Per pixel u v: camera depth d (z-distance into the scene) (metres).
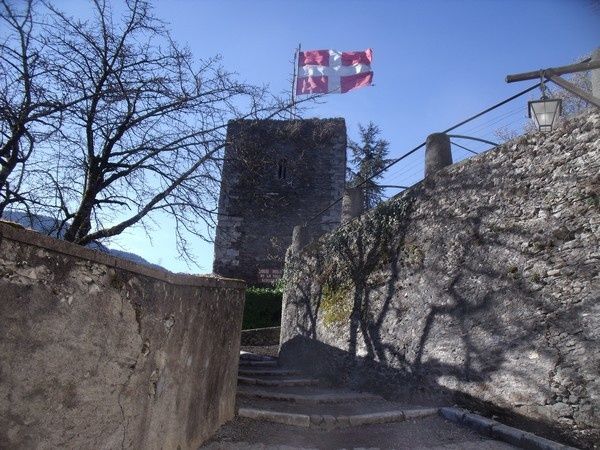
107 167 6.68
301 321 11.62
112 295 3.02
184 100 6.73
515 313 5.80
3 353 2.13
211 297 5.01
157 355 3.67
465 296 6.62
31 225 6.14
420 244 7.78
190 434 4.41
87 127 6.33
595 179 5.29
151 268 3.51
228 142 7.43
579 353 4.98
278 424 5.68
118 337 3.09
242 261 19.45
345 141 20.39
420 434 5.59
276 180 20.03
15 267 2.22
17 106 5.57
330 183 19.92
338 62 18.03
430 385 6.86
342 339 9.41
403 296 7.91
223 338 5.43
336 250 10.49
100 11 6.48
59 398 2.51
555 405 5.07
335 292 10.16
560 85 5.63
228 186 8.48
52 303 2.46
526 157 6.20
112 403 3.03
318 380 9.35
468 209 6.94
